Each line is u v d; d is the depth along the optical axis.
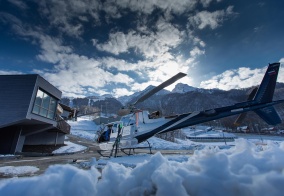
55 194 1.62
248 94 10.11
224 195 1.58
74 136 38.06
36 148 18.34
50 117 16.42
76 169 1.95
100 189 1.91
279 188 1.38
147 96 8.16
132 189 1.81
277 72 9.96
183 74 6.20
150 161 2.11
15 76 14.02
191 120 9.79
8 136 14.98
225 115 9.54
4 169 6.03
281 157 1.98
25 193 1.61
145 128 10.15
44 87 15.02
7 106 13.07
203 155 2.32
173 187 1.61
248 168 1.83
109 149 10.46
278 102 9.65
